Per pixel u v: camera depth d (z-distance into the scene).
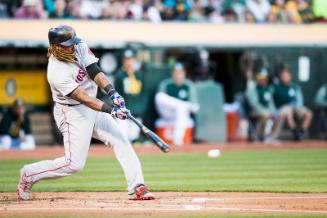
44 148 52.62
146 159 43.31
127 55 53.47
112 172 35.72
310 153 47.16
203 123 56.72
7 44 53.75
